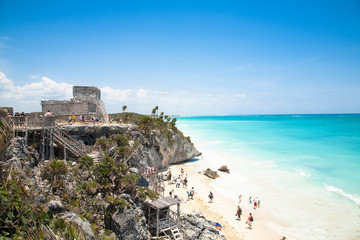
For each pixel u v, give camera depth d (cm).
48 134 2627
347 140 8744
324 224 2644
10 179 1666
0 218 1273
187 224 2391
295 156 6106
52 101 3988
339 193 3491
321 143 8169
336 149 6981
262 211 3002
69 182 2241
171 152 4891
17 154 2012
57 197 1941
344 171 4622
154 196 2431
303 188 3741
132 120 4841
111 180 2392
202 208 3041
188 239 2162
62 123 3456
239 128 15238
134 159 3562
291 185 3894
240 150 7150
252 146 7850
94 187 2241
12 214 1321
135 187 2402
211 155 6450
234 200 3344
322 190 3628
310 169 4819
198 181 4162
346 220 2708
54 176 2056
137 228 1914
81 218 1736
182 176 4350
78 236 1273
